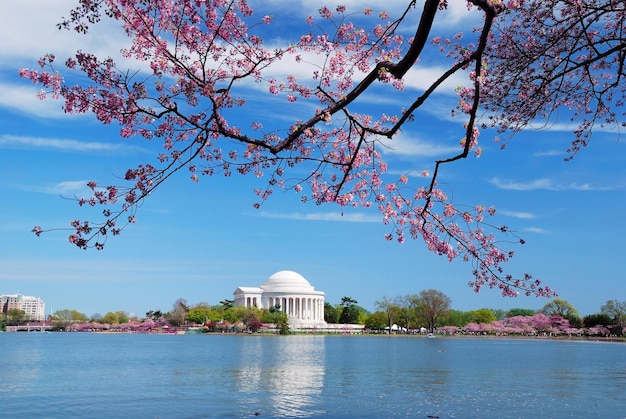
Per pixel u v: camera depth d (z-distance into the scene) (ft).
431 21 40.88
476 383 190.49
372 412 132.05
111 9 47.62
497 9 41.83
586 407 138.82
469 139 48.80
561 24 66.13
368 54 58.95
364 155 62.90
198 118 52.60
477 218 59.11
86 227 47.44
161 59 51.03
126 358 313.94
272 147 47.62
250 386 180.55
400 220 60.49
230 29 51.96
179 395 158.51
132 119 50.44
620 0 56.95
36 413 129.80
